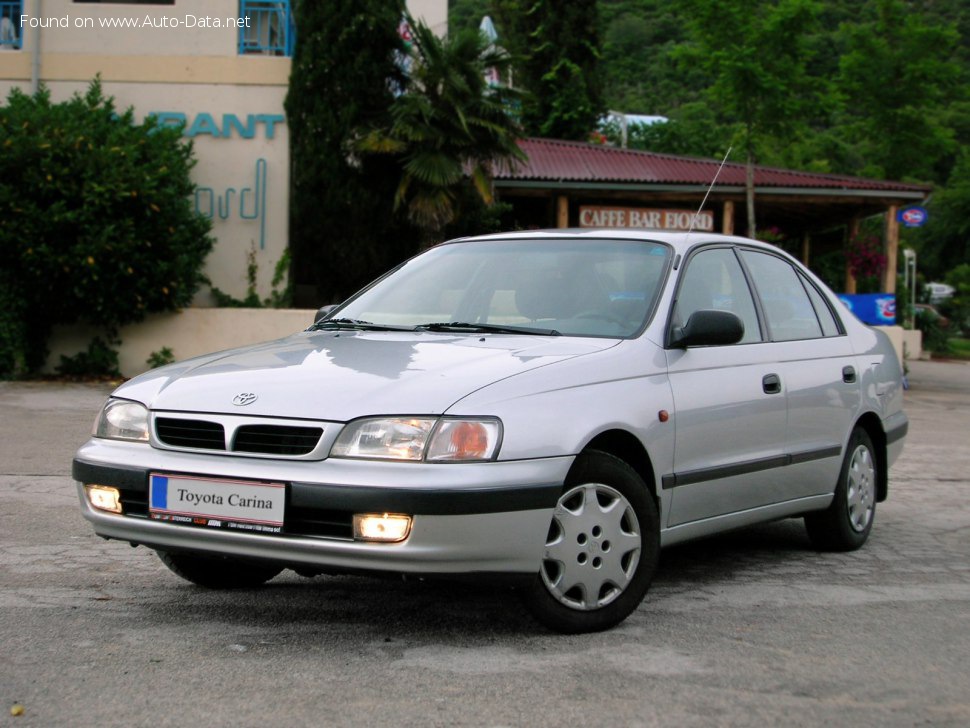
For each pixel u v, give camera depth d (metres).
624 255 5.09
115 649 3.90
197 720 3.20
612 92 59.88
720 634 4.25
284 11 18.50
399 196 17.48
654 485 4.43
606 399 4.21
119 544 5.75
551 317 4.81
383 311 5.25
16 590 4.74
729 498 4.93
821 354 5.81
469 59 17.84
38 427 10.95
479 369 4.05
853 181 21.97
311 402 3.88
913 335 29.22
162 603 4.59
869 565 5.68
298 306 20.78
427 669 3.71
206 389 4.11
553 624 4.08
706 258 5.27
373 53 17.77
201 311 16.92
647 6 67.12
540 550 3.89
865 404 6.09
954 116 54.75
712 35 20.62
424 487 3.65
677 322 4.80
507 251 5.36
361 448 3.75
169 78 17.91
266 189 18.03
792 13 19.89
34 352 16.45
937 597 4.98
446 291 5.23
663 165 22.27
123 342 16.83
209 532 3.88
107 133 16.03
